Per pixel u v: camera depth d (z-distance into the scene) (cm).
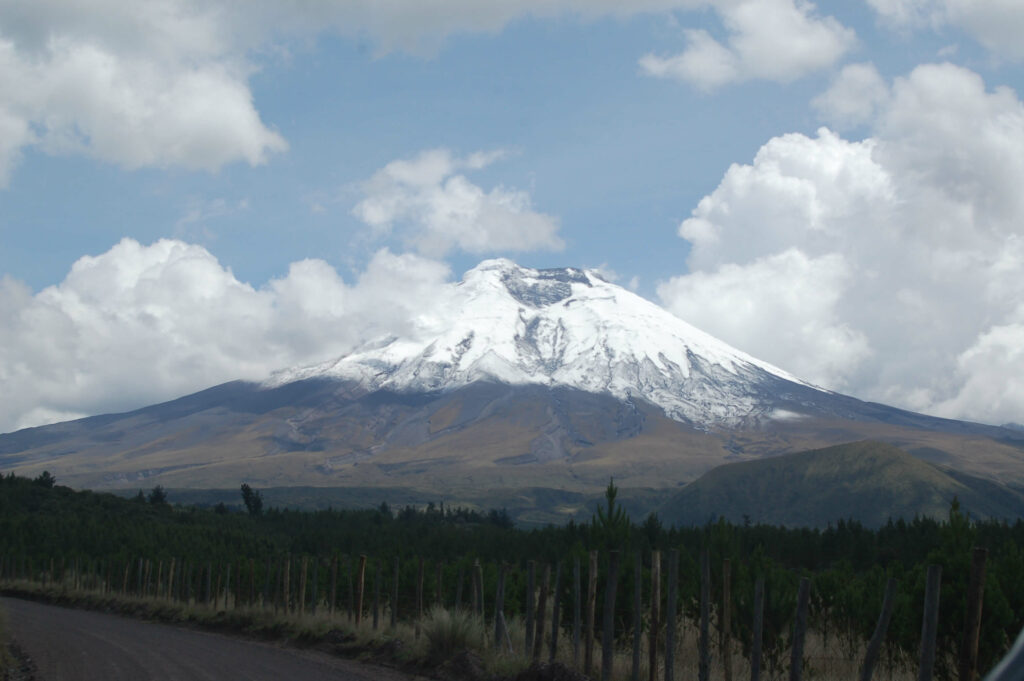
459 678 2056
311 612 3384
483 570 3397
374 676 2127
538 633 2086
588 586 2062
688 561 2850
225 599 4188
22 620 3956
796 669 1479
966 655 1223
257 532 11544
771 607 2066
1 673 2131
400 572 4188
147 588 5728
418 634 2462
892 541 6075
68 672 2166
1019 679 414
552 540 6084
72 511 11431
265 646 2938
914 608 1784
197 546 8475
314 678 2067
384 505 17975
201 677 2066
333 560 3412
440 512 18038
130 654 2594
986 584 1694
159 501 14125
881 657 2027
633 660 1792
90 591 5928
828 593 2606
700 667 1655
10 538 8731
